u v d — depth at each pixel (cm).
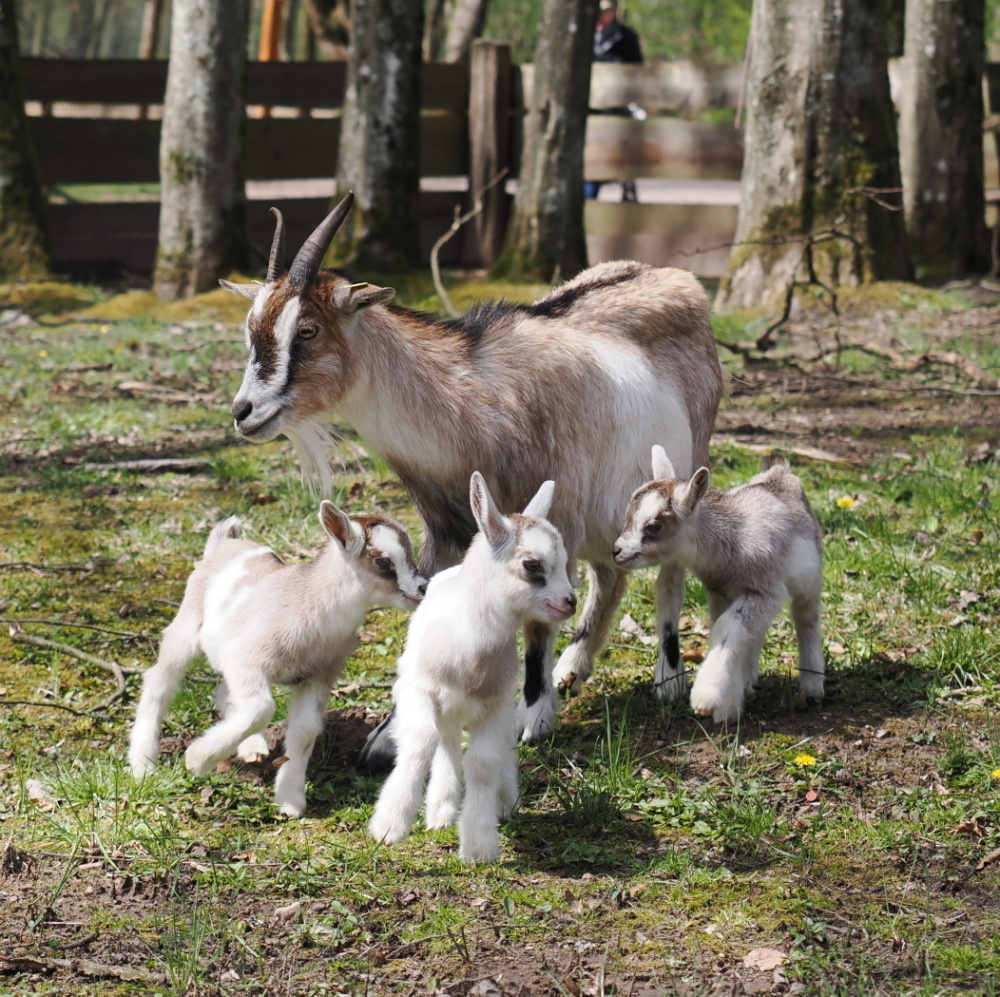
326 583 429
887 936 363
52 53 6025
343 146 1467
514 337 507
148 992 340
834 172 1259
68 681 542
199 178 1366
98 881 394
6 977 345
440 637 406
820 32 1237
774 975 345
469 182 1667
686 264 1625
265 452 879
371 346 482
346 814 437
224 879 393
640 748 487
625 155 1622
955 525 708
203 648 459
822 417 970
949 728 491
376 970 352
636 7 3644
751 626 492
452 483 496
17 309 1352
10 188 1446
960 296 1276
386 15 1421
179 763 466
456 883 394
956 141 1405
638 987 343
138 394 1040
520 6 4253
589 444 509
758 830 418
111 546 699
